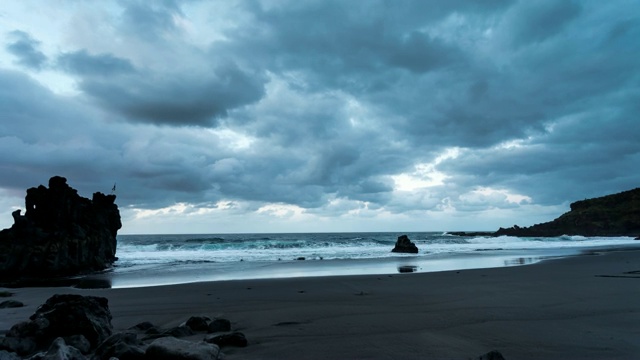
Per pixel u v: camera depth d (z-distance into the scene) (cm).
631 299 985
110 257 2819
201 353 478
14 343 562
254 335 662
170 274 2014
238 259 3086
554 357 531
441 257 3012
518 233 8819
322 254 3591
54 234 2320
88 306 655
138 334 680
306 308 909
